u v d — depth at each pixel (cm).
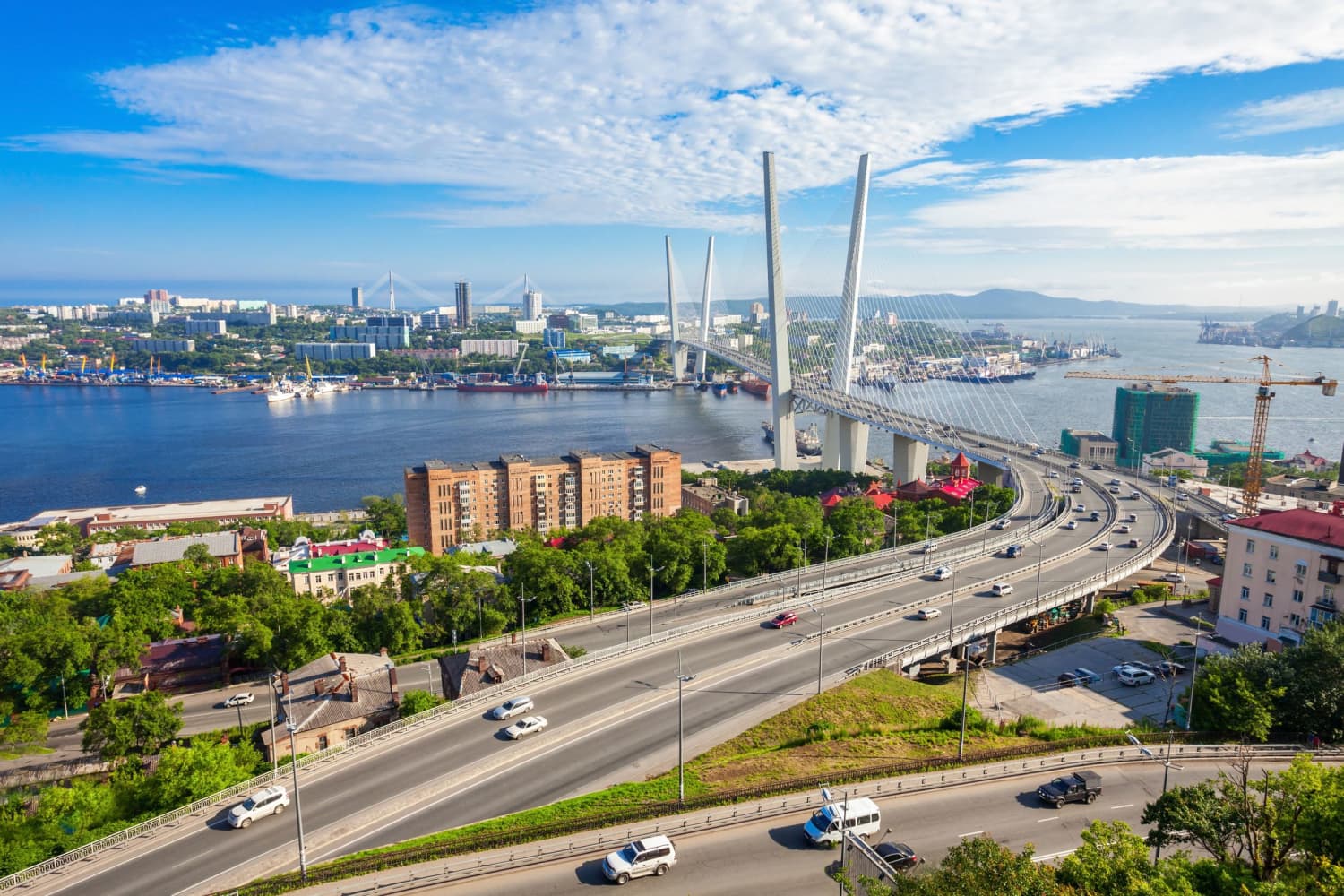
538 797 7100
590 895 5659
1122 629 12812
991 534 16800
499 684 9331
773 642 10819
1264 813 5147
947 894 4216
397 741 8156
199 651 13188
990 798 6881
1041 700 10262
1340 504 11162
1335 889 4316
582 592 14325
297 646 12512
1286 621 10644
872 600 12588
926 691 9650
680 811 6619
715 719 8575
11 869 6494
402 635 13075
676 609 13475
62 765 10338
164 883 5962
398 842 6400
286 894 5684
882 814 6619
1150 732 8306
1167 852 6031
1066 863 4700
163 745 9981
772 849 6169
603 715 8669
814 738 8225
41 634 11850
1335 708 7738
